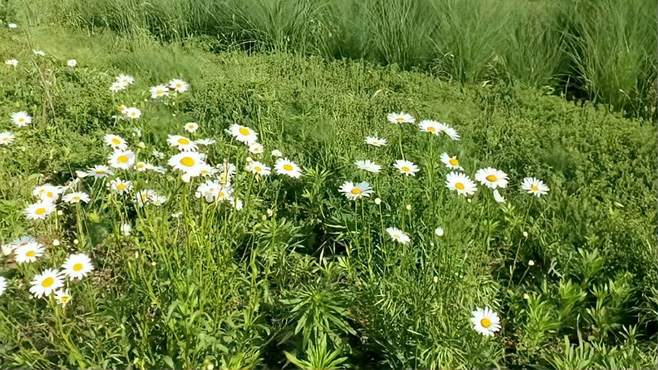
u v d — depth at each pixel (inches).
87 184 51.8
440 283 38.4
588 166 57.9
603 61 73.8
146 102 64.1
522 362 40.1
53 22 90.4
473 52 76.9
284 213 50.3
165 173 43.7
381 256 43.7
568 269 46.1
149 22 90.0
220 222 43.0
